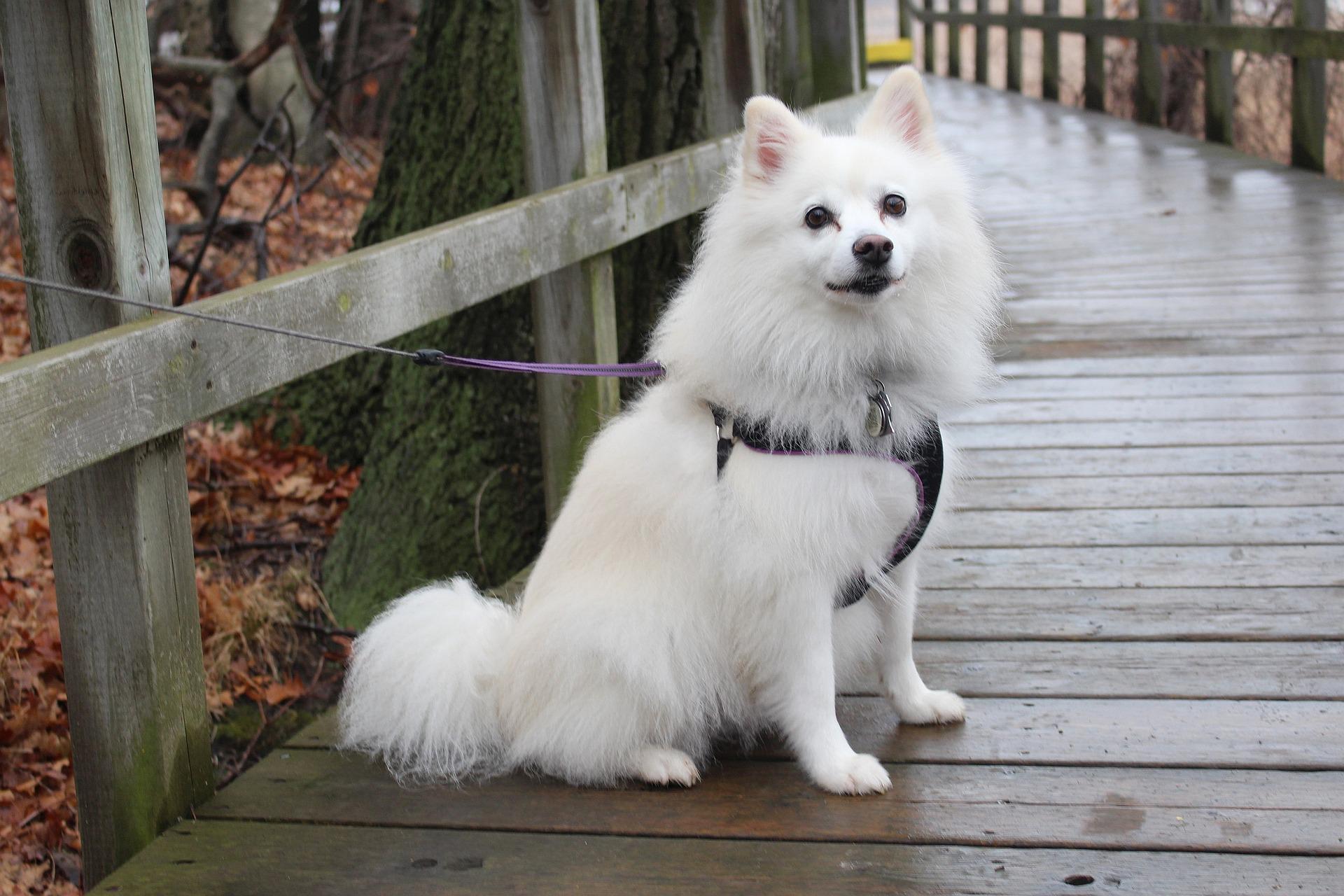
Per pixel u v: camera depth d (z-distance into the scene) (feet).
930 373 8.13
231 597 14.67
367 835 7.73
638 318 16.07
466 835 7.70
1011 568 11.58
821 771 8.04
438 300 10.19
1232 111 36.17
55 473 6.33
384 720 8.45
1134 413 15.90
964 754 8.39
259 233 23.09
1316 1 31.04
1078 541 12.14
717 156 15.33
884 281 7.45
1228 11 36.24
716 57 16.02
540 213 11.68
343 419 18.17
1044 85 49.55
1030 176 33.83
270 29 24.11
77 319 7.18
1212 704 8.89
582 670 8.05
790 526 7.63
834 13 22.20
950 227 8.17
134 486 7.16
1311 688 9.06
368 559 15.80
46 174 7.00
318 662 14.47
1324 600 10.55
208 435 18.34
